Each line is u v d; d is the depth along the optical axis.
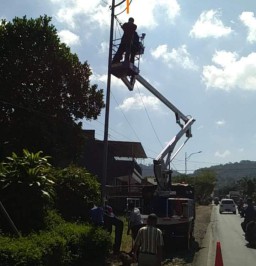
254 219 21.45
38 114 24.50
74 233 10.12
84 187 15.12
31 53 24.80
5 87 24.45
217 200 105.69
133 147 48.66
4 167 11.04
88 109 27.00
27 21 25.03
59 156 26.19
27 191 10.68
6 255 6.98
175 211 17.38
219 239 21.97
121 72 15.45
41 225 10.70
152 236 8.11
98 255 11.27
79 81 26.20
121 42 15.62
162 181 18.08
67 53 25.97
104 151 15.52
